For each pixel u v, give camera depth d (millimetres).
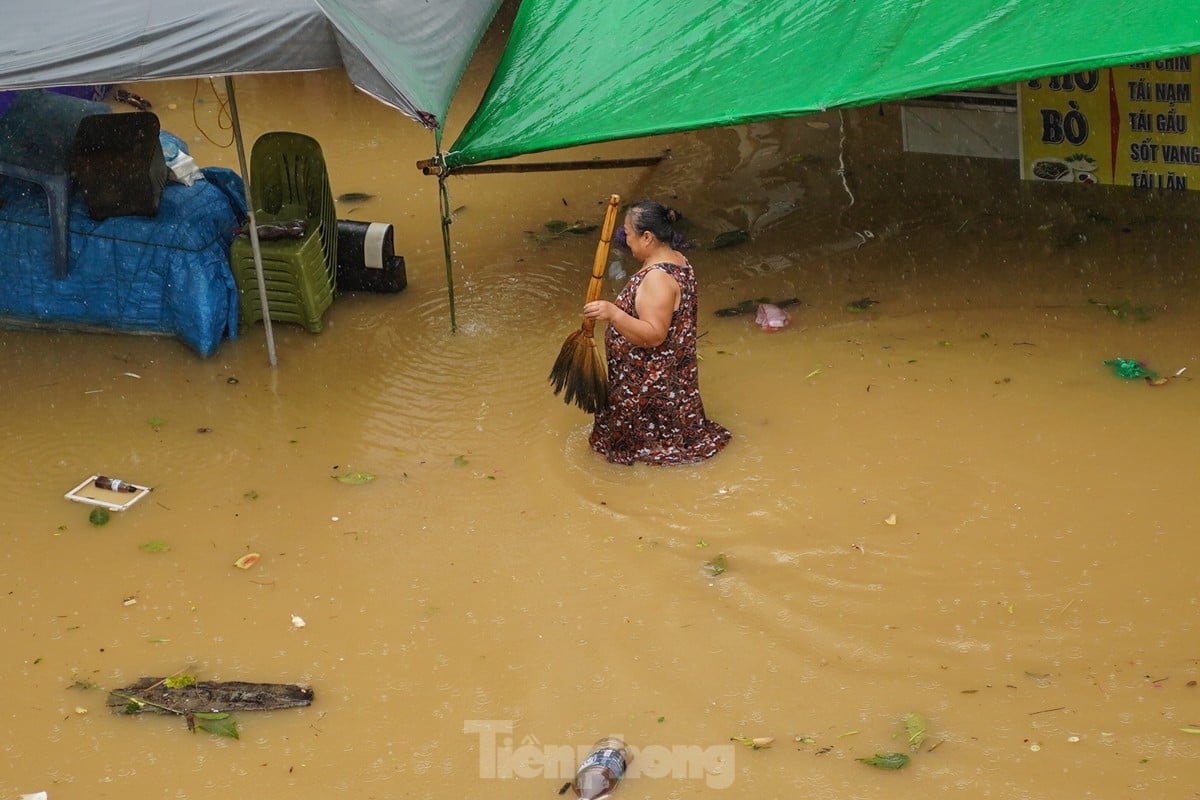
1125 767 4047
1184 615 4668
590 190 8867
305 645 4812
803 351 6637
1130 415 5867
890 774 4082
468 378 6586
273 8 5414
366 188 9039
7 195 6992
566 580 5082
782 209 8328
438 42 6480
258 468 5906
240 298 7000
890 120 9445
